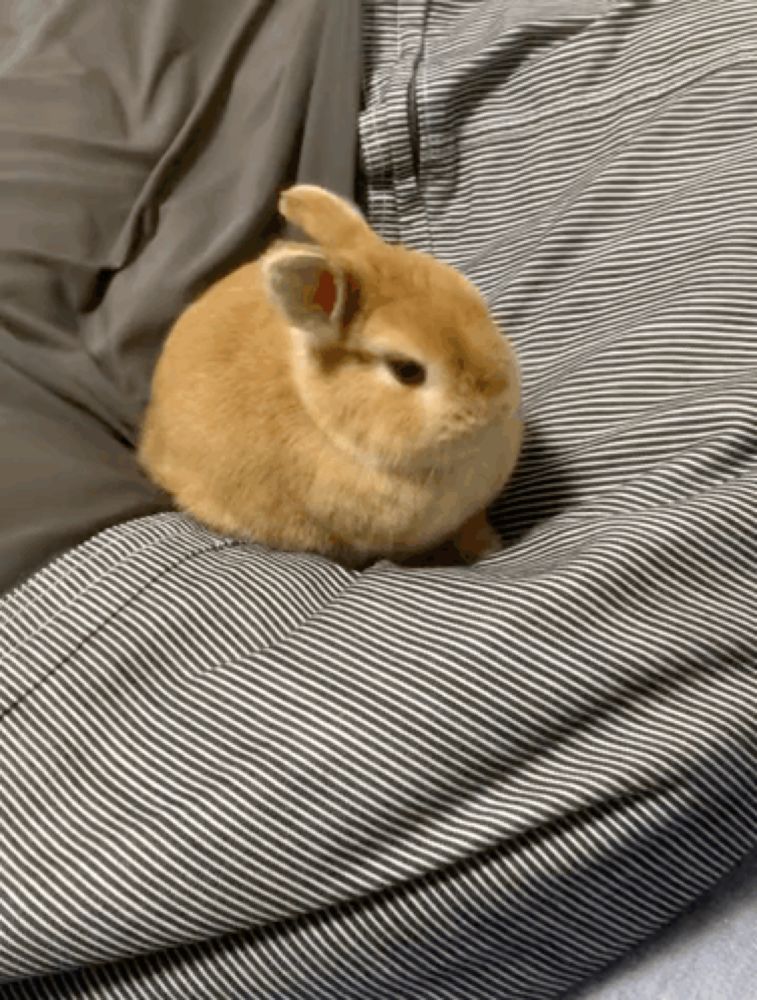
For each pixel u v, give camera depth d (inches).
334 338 20.7
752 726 19.3
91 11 27.3
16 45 28.1
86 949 18.7
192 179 26.0
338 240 21.0
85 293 25.2
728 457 20.8
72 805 19.2
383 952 19.1
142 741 19.4
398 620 19.8
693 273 22.1
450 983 19.7
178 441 22.8
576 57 24.7
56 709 19.8
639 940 20.4
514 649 19.4
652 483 20.9
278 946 19.0
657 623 19.6
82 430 23.8
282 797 18.9
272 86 26.3
